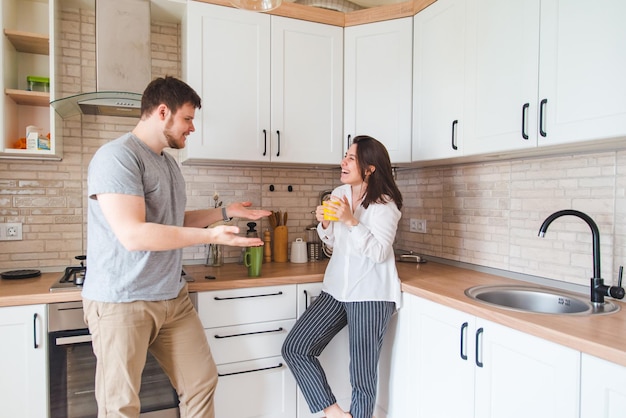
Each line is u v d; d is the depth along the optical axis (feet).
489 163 6.73
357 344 5.92
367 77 7.41
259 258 6.56
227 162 7.43
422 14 6.83
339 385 6.91
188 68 6.54
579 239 5.38
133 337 4.46
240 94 6.86
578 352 3.64
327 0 8.04
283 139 7.18
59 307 5.24
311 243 8.21
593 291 4.79
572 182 5.46
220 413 6.11
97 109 6.57
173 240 4.04
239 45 6.85
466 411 4.91
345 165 6.13
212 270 7.11
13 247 6.64
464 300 4.98
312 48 7.35
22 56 6.65
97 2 6.19
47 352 5.24
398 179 8.97
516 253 6.28
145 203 4.56
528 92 4.90
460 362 4.99
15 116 6.49
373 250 5.64
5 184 6.58
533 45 4.84
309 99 7.34
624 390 3.29
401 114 7.14
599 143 4.55
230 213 6.15
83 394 5.47
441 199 7.79
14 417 5.13
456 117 6.07
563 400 3.78
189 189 7.70
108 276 4.38
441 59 6.38
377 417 6.80
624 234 4.89
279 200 8.38
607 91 4.08
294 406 6.60
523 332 4.15
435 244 7.96
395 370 6.32
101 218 4.43
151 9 6.89
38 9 6.72
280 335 6.47
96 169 4.14
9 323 5.03
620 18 3.97
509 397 4.34
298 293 6.59
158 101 4.58
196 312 5.56
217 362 6.07
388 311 5.98
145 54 6.40
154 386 5.83
